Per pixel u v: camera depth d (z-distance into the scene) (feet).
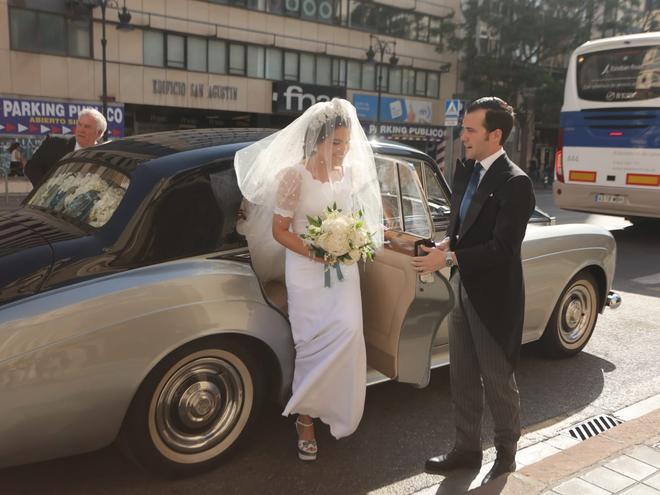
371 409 12.09
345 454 10.32
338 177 9.40
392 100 101.55
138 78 78.84
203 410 9.20
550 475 9.00
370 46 88.99
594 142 33.96
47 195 11.34
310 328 9.34
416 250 8.71
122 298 8.11
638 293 22.25
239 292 9.13
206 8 82.48
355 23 96.32
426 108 106.11
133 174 9.43
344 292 9.32
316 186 9.16
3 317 7.51
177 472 9.17
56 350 7.67
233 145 10.21
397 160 11.57
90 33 74.95
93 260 8.41
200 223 9.22
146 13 78.02
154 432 8.78
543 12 98.63
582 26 99.50
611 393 13.28
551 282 13.62
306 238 9.02
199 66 83.35
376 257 9.85
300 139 9.11
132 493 8.98
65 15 72.74
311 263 9.31
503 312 8.59
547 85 97.45
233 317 9.01
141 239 8.70
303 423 9.98
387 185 11.55
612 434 10.36
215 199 9.44
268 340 9.46
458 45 102.27
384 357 9.96
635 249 32.01
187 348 8.77
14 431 7.61
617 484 8.78
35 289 7.88
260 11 86.94
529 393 13.19
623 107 32.55
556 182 36.14
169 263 8.81
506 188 8.21
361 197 9.63
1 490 8.96
